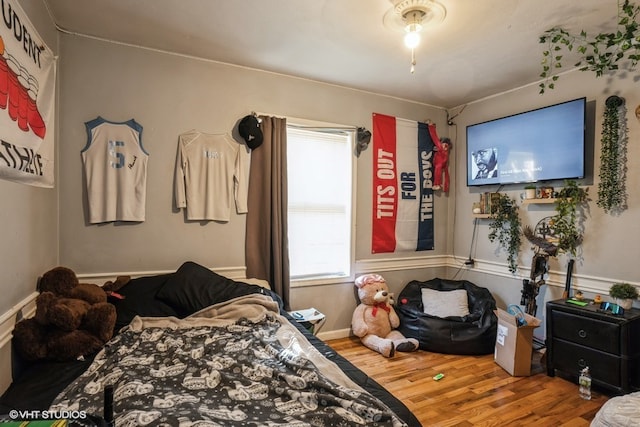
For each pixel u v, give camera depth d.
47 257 2.06
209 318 2.09
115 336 1.83
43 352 1.57
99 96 2.40
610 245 2.62
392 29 2.26
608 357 2.25
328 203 3.33
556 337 2.55
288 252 3.02
